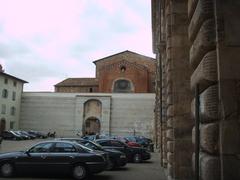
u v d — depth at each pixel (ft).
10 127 227.81
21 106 238.27
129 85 238.68
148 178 52.26
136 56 255.91
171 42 38.40
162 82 68.54
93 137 113.39
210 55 14.46
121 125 225.56
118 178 52.24
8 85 225.76
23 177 50.65
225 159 13.38
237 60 14.03
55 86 267.59
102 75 241.55
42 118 233.55
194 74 16.98
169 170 40.11
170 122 39.11
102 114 226.38
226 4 14.47
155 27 89.04
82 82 268.21
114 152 64.39
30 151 50.70
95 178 52.21
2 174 50.52
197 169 15.30
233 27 14.26
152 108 225.35
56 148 50.39
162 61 66.74
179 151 37.14
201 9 14.85
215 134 13.84
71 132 228.02
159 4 65.82
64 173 49.47
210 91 14.26
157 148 132.87
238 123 13.58
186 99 37.58
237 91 13.82
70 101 232.12
